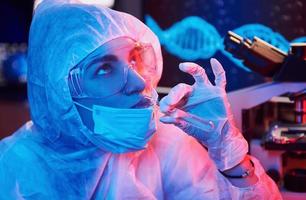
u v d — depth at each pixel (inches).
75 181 37.2
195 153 40.5
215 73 36.2
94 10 35.8
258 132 51.1
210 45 63.6
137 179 38.4
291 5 58.5
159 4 66.9
